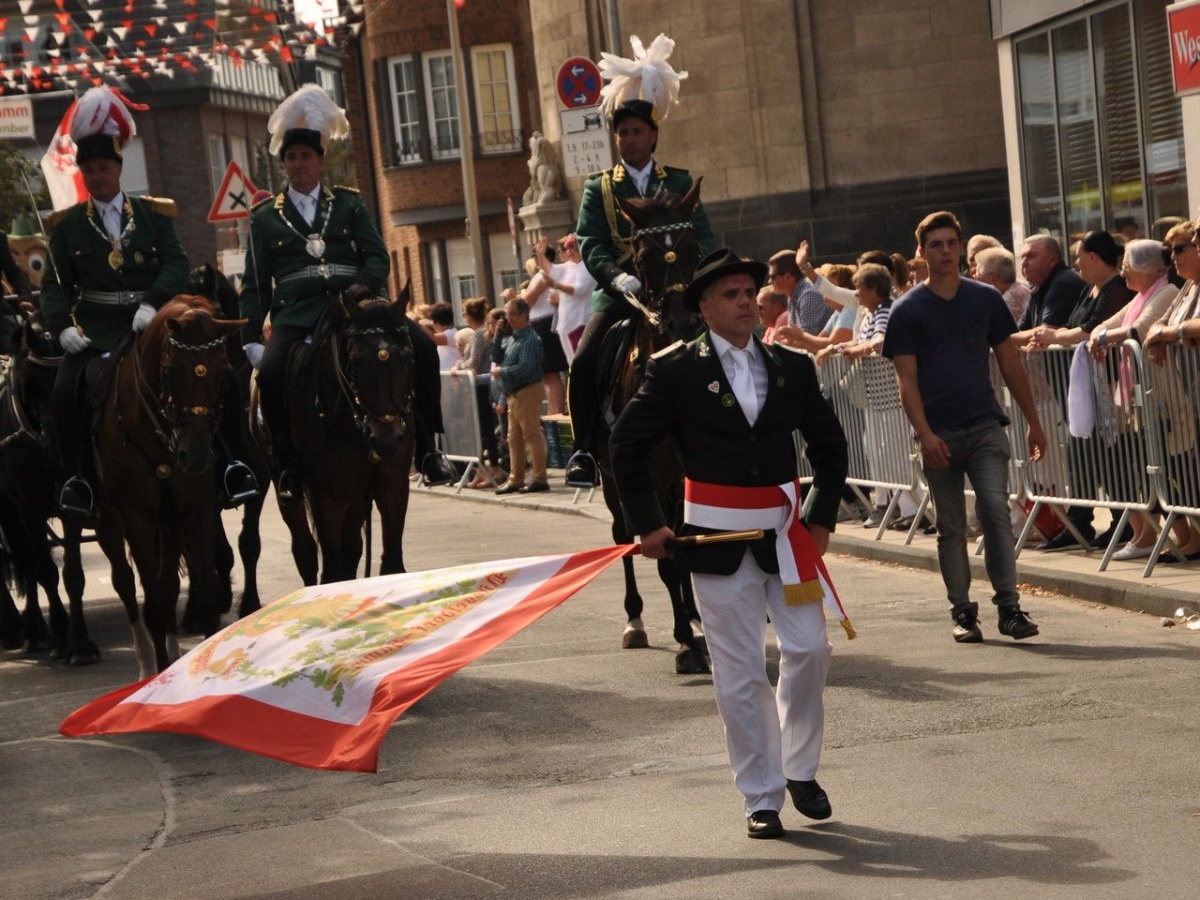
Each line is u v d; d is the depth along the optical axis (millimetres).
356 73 61281
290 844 8930
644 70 14125
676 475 12672
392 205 57594
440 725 11445
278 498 14000
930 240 12969
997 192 37000
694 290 8508
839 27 37125
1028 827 8156
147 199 14148
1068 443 15445
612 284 12734
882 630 13773
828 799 8789
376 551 22188
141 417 12742
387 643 8156
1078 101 24906
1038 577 15008
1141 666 11586
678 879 7797
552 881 7930
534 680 12688
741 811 8820
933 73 36969
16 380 15297
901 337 12984
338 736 7941
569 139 23641
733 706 8320
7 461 15445
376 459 12922
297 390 13172
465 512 26000
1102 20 23844
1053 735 9852
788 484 8391
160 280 13859
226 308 14891
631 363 12617
